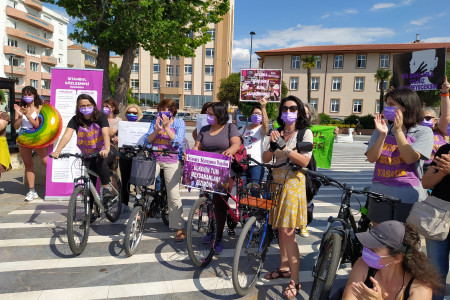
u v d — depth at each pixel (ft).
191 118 134.72
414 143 8.94
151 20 38.81
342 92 142.82
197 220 11.87
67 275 11.14
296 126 10.67
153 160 12.46
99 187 14.73
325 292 7.94
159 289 10.50
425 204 8.41
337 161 45.32
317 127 18.11
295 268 10.39
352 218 9.60
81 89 19.29
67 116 19.30
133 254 12.91
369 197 9.39
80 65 223.92
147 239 14.44
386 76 131.03
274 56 149.07
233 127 12.44
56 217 16.70
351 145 74.84
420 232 8.34
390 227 6.12
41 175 22.81
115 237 14.49
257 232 10.51
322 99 145.48
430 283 6.14
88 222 13.12
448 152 8.21
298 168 9.44
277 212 10.27
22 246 13.29
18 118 18.78
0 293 9.92
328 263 8.43
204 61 187.32
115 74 149.38
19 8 161.99
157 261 12.40
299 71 146.61
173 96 192.24
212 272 11.74
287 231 10.37
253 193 10.86
